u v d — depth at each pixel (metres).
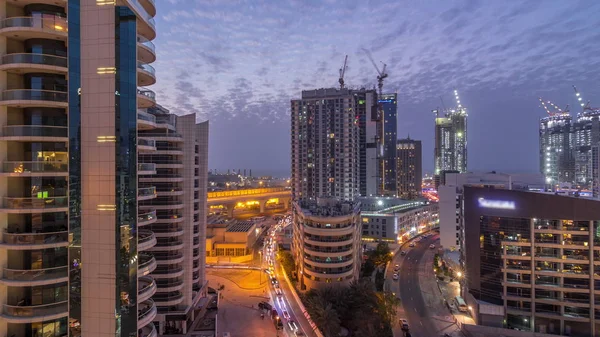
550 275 73.69
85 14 34.94
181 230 68.44
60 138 36.62
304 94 185.50
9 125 36.16
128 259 35.09
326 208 102.94
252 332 69.94
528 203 75.81
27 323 36.00
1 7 35.59
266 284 99.38
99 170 34.66
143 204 66.38
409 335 73.31
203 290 80.50
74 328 34.66
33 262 36.12
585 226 72.31
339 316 75.62
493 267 79.00
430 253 138.62
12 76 36.69
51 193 37.81
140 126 44.16
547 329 73.88
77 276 34.75
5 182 35.81
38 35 36.31
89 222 34.69
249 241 132.25
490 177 138.62
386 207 169.88
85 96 34.78
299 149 182.25
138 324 38.69
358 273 106.25
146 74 41.78
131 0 36.03
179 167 67.38
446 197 137.00
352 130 173.25
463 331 75.25
